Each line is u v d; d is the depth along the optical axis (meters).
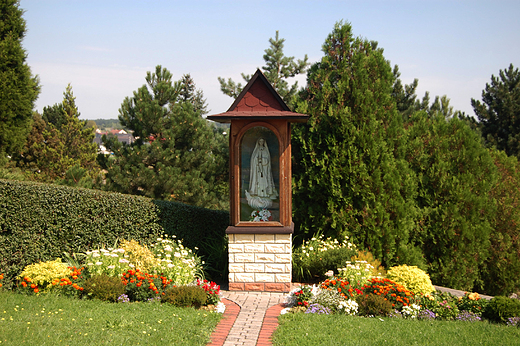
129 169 16.09
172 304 7.99
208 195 17.45
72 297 7.73
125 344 5.80
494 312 8.75
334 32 13.20
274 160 9.84
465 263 13.02
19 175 14.79
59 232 9.15
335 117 12.35
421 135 13.96
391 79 12.89
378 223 12.02
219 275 11.18
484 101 27.66
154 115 16.42
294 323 7.34
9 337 5.54
